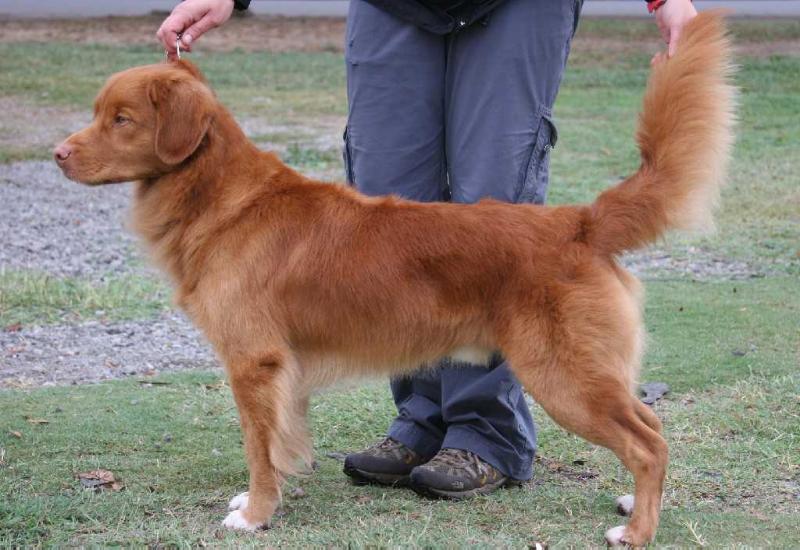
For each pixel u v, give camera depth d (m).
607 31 40.47
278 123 25.69
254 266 6.86
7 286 13.29
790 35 37.59
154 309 12.82
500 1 7.23
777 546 6.46
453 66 7.50
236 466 8.00
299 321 6.91
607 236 6.73
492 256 6.71
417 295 6.82
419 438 7.82
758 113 26.09
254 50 38.25
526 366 6.66
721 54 6.71
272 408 6.84
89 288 13.32
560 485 7.75
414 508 7.25
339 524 6.89
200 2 7.53
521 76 7.32
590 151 22.56
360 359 7.02
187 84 6.99
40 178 20.61
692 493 7.45
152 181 7.20
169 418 9.06
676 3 7.25
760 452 8.11
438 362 7.11
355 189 7.45
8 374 10.45
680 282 13.59
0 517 6.82
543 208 6.91
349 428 9.01
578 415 6.59
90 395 9.68
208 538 6.59
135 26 41.81
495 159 7.38
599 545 6.56
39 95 28.75
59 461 8.00
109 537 6.57
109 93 7.04
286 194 7.06
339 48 39.16
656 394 9.44
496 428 7.58
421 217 6.93
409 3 7.40
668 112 6.70
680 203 6.70
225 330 6.87
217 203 7.00
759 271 14.12
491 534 6.74
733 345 10.84
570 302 6.55
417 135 7.64
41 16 44.09
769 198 18.05
